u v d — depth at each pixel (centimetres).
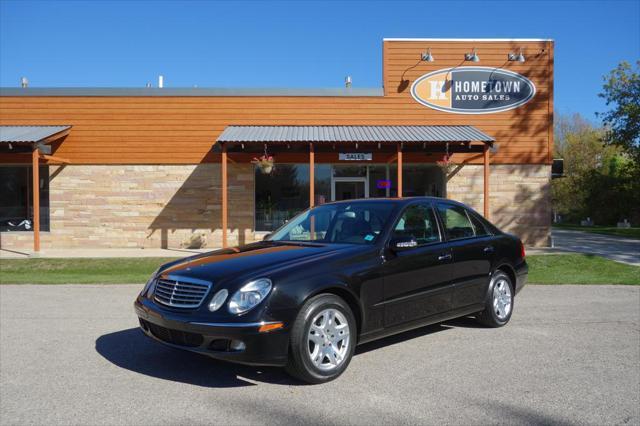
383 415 376
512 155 1702
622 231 2725
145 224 1688
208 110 1688
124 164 1683
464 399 407
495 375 465
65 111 1677
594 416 376
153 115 1686
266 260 465
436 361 507
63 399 410
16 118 1673
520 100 1706
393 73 1700
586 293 913
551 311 752
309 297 436
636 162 3244
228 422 364
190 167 1688
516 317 710
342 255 478
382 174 1739
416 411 384
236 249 540
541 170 1706
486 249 623
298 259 463
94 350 554
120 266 1312
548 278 1086
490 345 565
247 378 459
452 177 1705
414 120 1700
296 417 373
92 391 428
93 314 749
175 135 1686
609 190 3869
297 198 1716
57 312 764
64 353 543
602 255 1436
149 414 379
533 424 362
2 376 468
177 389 432
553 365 495
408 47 1698
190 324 417
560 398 411
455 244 585
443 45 1700
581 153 4753
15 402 404
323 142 1437
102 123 1680
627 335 612
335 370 447
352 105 1698
